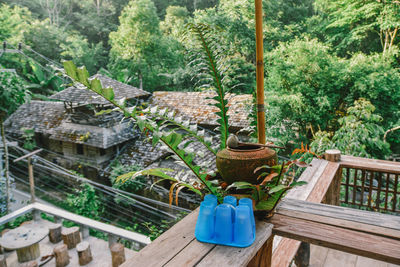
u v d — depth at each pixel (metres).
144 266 0.89
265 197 1.18
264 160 1.13
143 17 18.58
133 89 12.42
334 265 1.88
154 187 9.64
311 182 2.17
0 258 4.07
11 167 13.77
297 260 1.85
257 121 1.36
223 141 1.38
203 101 11.49
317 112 10.50
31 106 14.67
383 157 8.66
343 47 14.73
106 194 10.88
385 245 1.02
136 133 12.11
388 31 13.48
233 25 14.87
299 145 10.00
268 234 1.10
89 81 0.94
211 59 1.25
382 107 10.57
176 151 1.06
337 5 14.73
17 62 17.91
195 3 23.12
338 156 2.60
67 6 27.78
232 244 0.98
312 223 1.18
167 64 19.31
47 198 11.56
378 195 2.54
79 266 4.39
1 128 7.59
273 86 11.54
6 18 19.45
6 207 7.90
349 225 1.16
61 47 21.39
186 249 0.97
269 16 16.59
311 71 10.67
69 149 12.47
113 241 4.72
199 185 1.24
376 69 10.64
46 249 4.92
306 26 16.81
